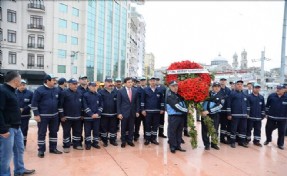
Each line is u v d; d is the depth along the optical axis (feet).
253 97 25.88
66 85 25.64
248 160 20.70
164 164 19.15
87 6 134.21
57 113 21.40
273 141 28.25
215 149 23.86
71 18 128.26
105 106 24.17
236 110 24.81
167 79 24.03
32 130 30.22
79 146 23.07
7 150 14.85
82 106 23.12
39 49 117.60
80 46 133.80
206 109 23.76
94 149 23.04
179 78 23.57
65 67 126.72
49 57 120.78
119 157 20.66
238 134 26.11
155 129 25.49
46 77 20.80
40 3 116.47
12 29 109.09
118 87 27.17
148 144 25.09
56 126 21.39
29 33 115.65
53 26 121.29
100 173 17.11
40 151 20.40
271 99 25.62
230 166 19.08
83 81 24.90
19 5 111.04
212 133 23.45
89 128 22.97
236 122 24.93
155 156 21.12
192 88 22.06
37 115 20.10
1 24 105.09
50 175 16.61
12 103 15.25
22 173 16.37
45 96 20.59
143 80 27.89
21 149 16.29
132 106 24.04
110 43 156.15
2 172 14.89
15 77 15.44
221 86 27.20
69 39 128.06
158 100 25.48
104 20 148.97
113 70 160.56
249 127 26.43
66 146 22.11
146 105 25.25
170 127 22.49
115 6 158.40
